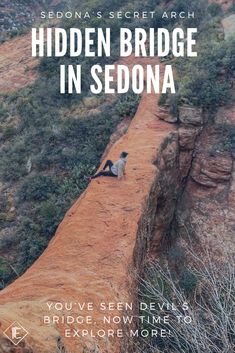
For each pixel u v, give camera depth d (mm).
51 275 11242
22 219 19406
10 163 22516
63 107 25219
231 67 21453
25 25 49500
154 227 16125
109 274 11195
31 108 25797
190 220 18422
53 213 18906
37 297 10180
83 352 8305
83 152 21703
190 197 19172
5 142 24500
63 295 10164
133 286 11422
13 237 18609
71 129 22922
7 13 49688
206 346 7121
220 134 19750
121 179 15406
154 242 16062
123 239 12586
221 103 20344
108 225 13148
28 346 6461
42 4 55719
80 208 14156
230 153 19172
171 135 18922
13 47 37031
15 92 28750
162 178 16906
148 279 11922
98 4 33688
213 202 18750
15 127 25188
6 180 21828
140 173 15758
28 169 21844
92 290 10516
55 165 21516
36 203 20094
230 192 18766
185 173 19391
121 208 13875
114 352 8914
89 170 20656
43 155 21984
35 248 17922
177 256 16703
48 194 20219
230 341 7758
